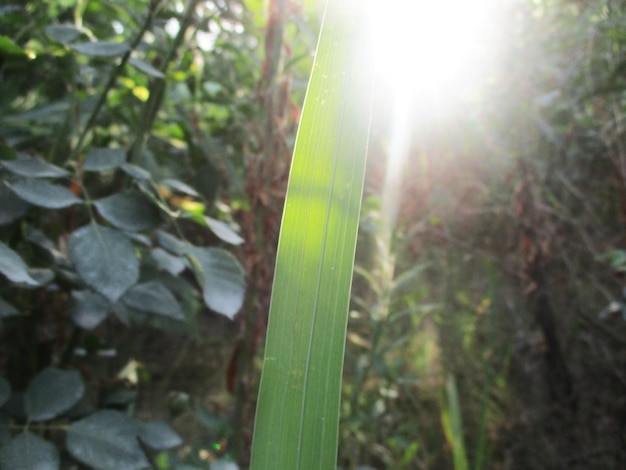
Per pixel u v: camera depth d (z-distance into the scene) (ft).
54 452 0.73
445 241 2.37
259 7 1.39
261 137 1.27
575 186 2.21
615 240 2.09
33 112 1.04
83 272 0.75
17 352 1.08
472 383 2.43
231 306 0.82
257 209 1.27
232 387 1.31
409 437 2.21
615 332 2.17
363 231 2.06
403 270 2.49
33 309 1.07
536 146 2.15
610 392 2.14
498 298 2.41
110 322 1.59
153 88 1.09
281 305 0.45
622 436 2.07
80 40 1.08
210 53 1.50
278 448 0.44
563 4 2.14
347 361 1.96
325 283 0.46
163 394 1.99
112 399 1.05
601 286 2.15
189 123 1.37
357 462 1.83
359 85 0.48
